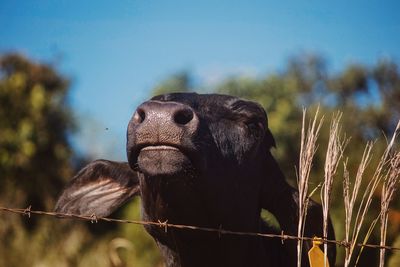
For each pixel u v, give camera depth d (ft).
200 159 16.39
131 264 43.24
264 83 54.39
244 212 18.88
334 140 17.71
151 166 16.06
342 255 34.09
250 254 19.40
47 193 55.83
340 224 34.63
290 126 49.14
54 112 58.49
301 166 17.97
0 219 51.60
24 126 56.59
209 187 17.43
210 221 17.98
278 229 21.98
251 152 18.62
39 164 56.49
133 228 44.68
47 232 49.90
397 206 30.91
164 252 19.69
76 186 21.58
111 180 21.27
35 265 47.83
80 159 61.52
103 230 52.03
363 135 45.98
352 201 17.48
